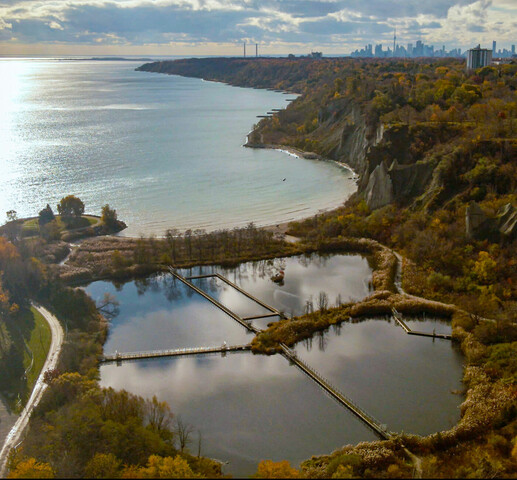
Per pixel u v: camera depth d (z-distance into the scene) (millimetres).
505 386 85875
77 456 65812
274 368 98562
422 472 69562
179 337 109375
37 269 127562
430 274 127375
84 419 71625
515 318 104250
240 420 83562
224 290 131750
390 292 122938
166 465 62312
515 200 137375
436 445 75625
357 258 150375
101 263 143000
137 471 61844
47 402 81875
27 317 114438
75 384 84500
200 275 140375
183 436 76750
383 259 141625
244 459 74875
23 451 70188
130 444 68125
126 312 121000
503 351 94938
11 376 92500
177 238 157000
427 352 102438
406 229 149125
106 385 92750
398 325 112938
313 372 95125
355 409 84812
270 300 125062
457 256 130625
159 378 95250
